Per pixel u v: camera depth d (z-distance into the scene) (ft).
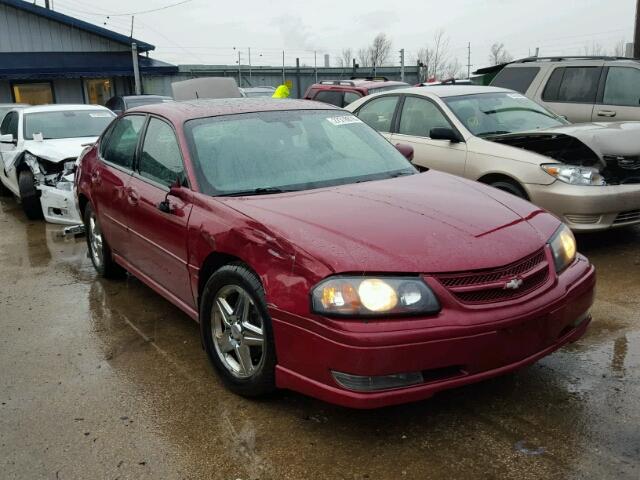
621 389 10.77
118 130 16.76
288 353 9.39
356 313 8.63
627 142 18.03
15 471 9.06
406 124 22.79
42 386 11.62
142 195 13.70
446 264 9.00
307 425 9.99
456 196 11.54
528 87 29.55
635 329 13.28
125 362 12.57
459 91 22.57
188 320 14.79
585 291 10.30
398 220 10.05
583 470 8.58
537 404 10.36
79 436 9.91
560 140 18.83
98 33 83.76
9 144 28.84
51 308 15.88
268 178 12.26
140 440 9.73
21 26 81.10
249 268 10.21
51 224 26.11
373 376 8.56
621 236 20.65
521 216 10.87
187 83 32.65
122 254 15.92
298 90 117.50
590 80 27.40
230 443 9.58
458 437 9.50
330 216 10.22
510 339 9.05
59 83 81.82
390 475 8.68
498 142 19.71
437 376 8.89
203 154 12.50
